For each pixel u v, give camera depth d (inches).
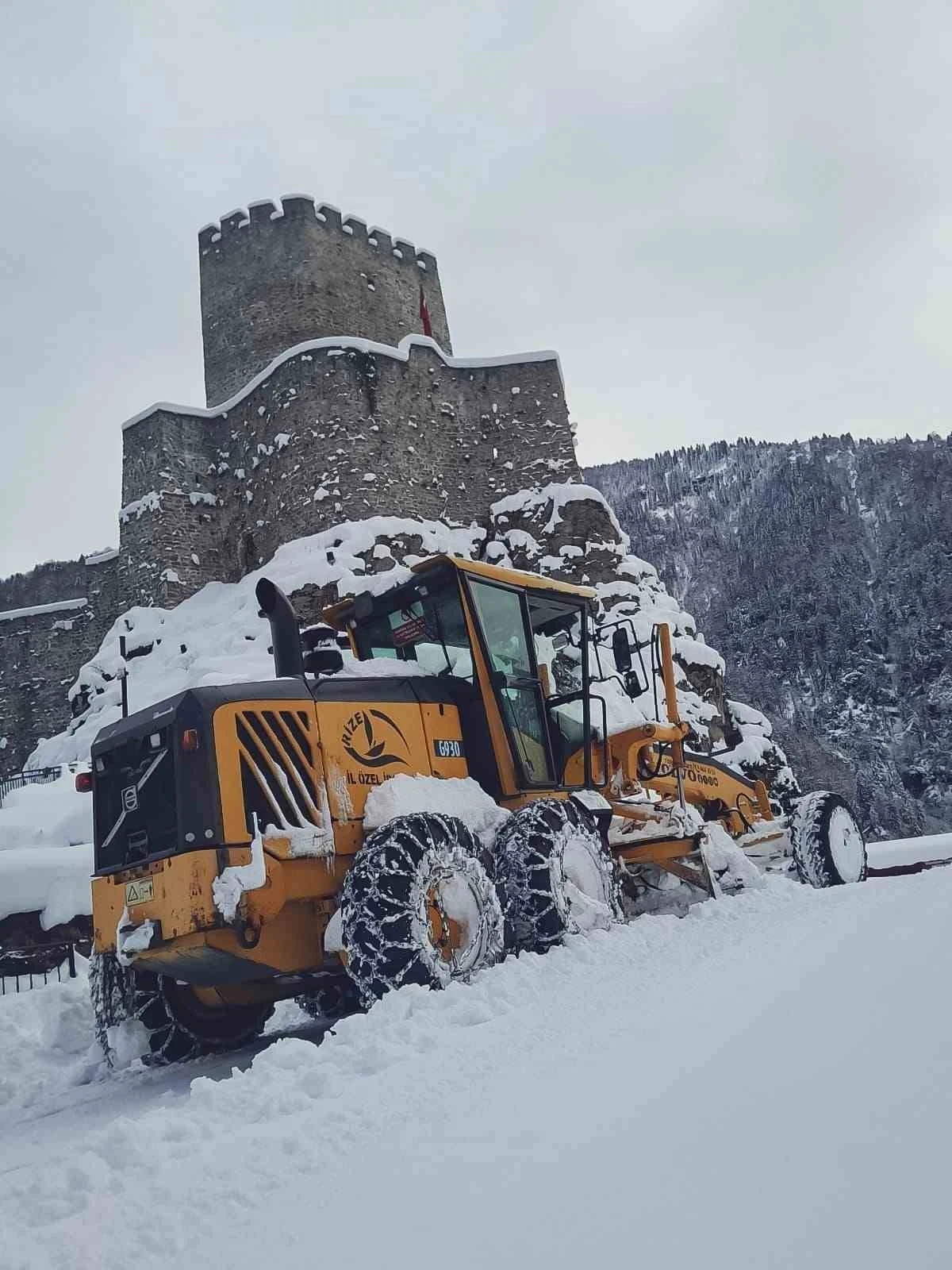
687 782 324.2
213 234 1288.1
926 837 671.8
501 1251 65.9
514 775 245.8
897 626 4146.2
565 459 1147.3
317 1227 78.0
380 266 1316.4
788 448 6683.1
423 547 1005.2
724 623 4640.8
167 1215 86.4
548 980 179.5
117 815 209.6
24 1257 79.7
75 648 1286.9
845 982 131.6
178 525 1084.5
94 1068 222.8
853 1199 64.7
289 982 227.6
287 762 202.1
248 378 1234.6
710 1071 99.7
